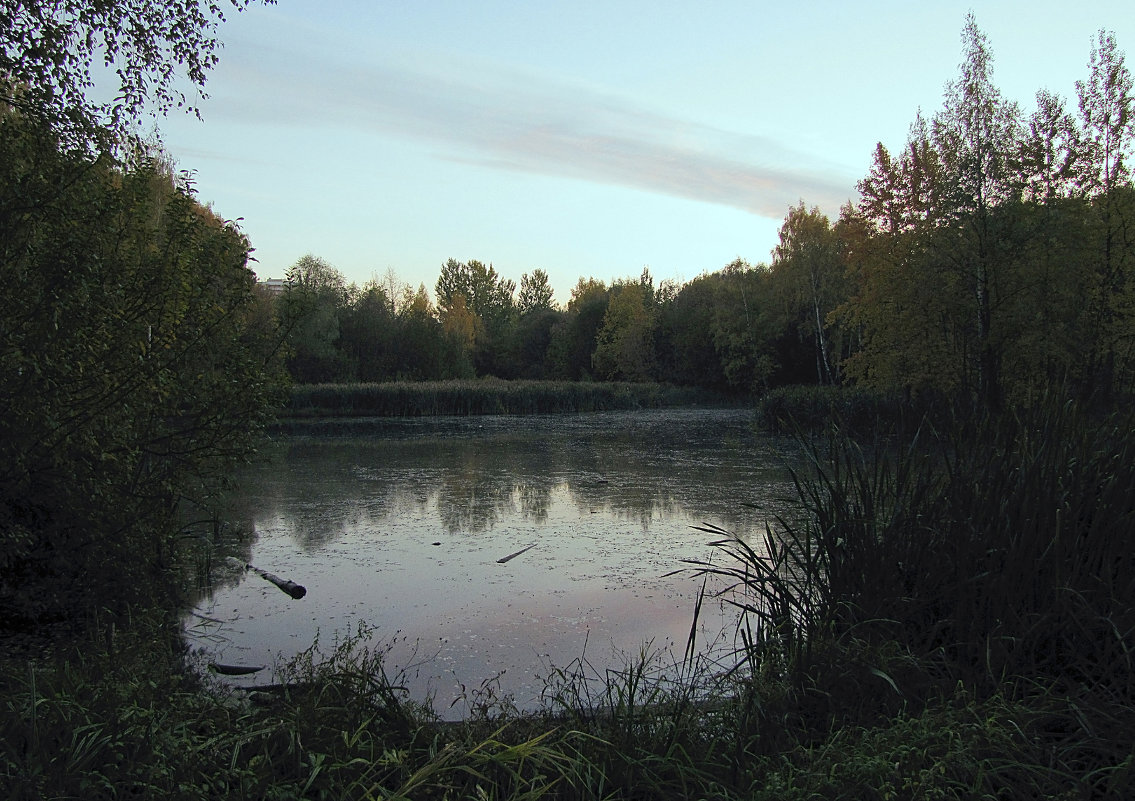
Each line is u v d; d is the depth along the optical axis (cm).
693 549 821
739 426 2631
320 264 4659
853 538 409
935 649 359
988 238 1975
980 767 253
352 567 764
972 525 382
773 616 408
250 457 612
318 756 274
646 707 340
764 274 4328
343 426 2709
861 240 2327
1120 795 245
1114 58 1942
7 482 459
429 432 2452
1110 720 282
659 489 1223
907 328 2130
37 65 471
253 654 522
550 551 823
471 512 1058
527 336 6444
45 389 447
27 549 511
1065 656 336
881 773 256
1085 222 1970
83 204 500
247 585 700
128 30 537
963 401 466
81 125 492
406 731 319
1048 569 355
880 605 380
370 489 1267
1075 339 1834
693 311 4769
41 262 463
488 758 271
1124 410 424
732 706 345
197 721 311
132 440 547
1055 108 1984
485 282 8362
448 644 541
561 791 276
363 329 4766
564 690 393
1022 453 396
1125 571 353
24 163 487
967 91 2036
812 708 337
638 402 3928
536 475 1415
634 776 285
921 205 2170
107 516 521
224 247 587
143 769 254
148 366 521
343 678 349
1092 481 385
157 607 539
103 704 300
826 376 3912
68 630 511
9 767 238
